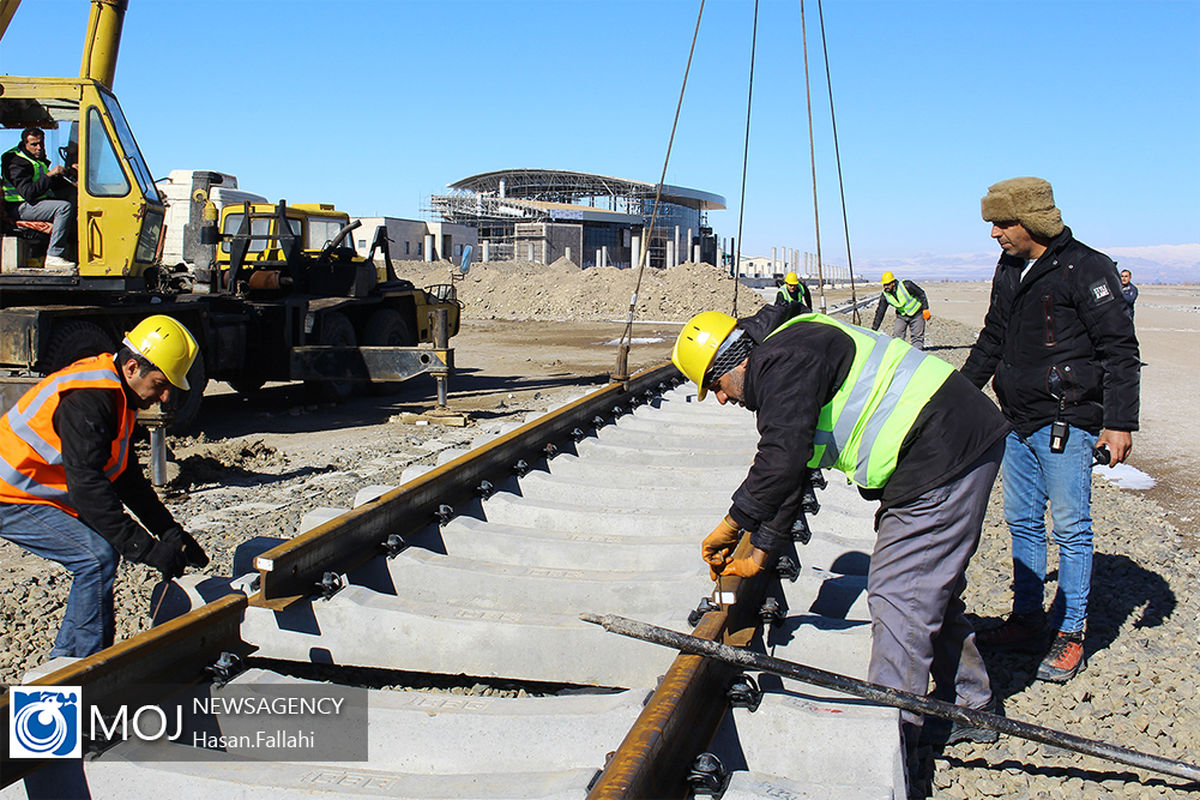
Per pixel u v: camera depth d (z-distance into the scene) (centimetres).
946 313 4075
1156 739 340
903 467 290
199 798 271
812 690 328
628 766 228
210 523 624
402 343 1417
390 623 370
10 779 267
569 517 516
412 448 908
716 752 285
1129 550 566
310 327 1195
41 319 797
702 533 501
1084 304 366
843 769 284
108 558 371
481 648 365
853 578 412
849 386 285
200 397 984
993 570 514
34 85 837
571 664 361
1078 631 387
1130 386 358
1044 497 405
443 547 482
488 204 8519
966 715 279
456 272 3766
